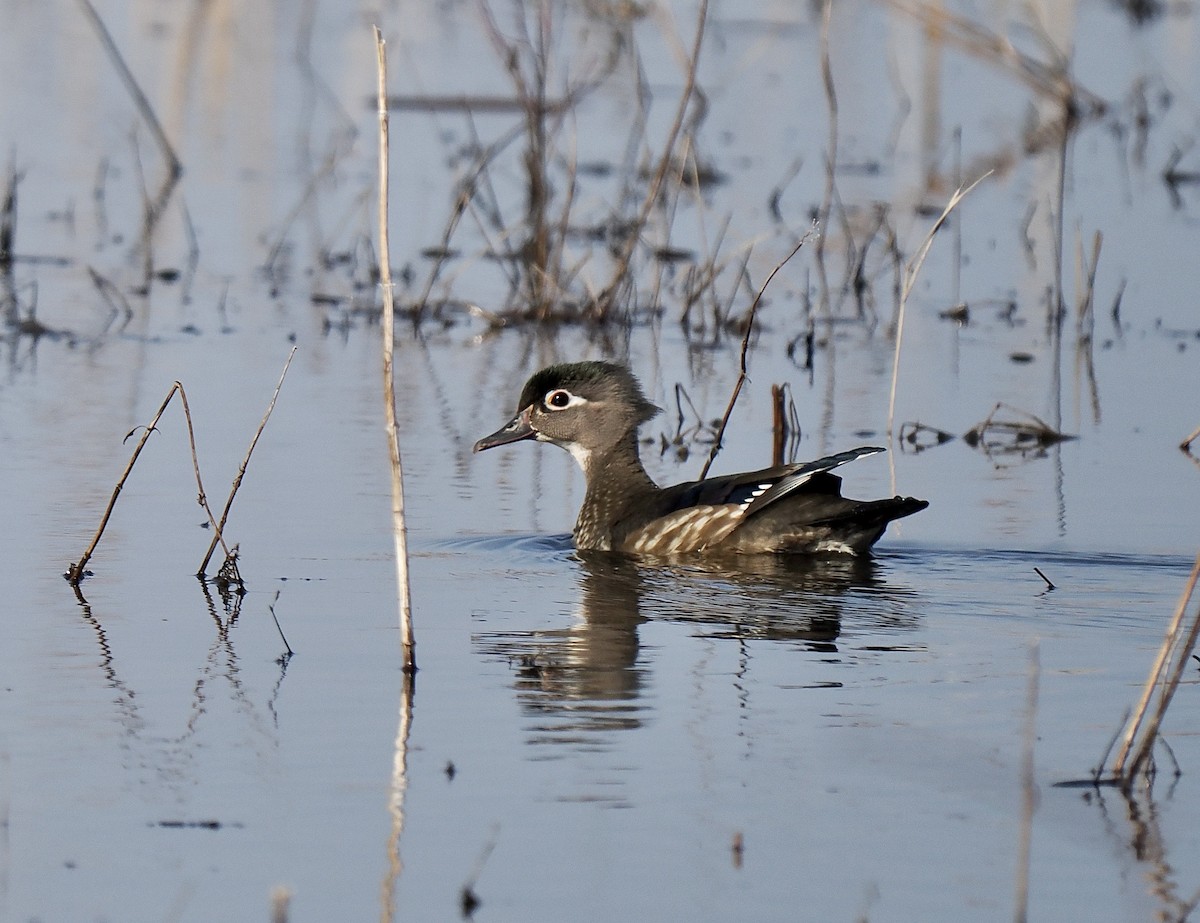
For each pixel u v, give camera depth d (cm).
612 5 3400
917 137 2980
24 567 1216
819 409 1756
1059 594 1195
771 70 3388
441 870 760
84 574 1203
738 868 761
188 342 1969
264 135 2945
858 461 1580
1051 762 880
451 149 2856
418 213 2561
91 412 1666
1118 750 898
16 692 966
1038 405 1764
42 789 838
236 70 3297
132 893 739
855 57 3522
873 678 1010
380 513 1392
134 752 882
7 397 1716
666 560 1310
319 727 920
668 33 2344
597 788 844
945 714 950
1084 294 2191
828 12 2270
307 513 1380
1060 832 799
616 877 753
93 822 803
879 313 2178
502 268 2270
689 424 1720
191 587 1181
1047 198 2338
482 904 730
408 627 1003
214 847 780
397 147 2870
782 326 2127
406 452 1583
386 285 1008
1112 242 2414
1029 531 1355
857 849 781
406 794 834
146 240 2414
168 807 819
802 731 921
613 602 1180
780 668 1030
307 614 1128
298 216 2559
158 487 1434
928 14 3388
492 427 1678
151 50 3472
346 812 816
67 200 2597
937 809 823
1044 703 967
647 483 1425
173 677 996
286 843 784
